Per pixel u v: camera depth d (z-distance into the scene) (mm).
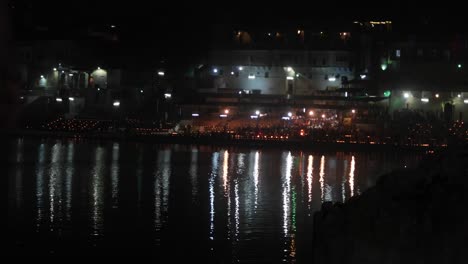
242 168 59281
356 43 105812
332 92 99125
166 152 72625
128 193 43281
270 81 108125
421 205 12500
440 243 11570
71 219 34000
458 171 13180
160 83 109875
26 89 107938
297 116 92750
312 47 106688
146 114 102688
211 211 37000
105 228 32031
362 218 13016
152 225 32906
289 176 54062
